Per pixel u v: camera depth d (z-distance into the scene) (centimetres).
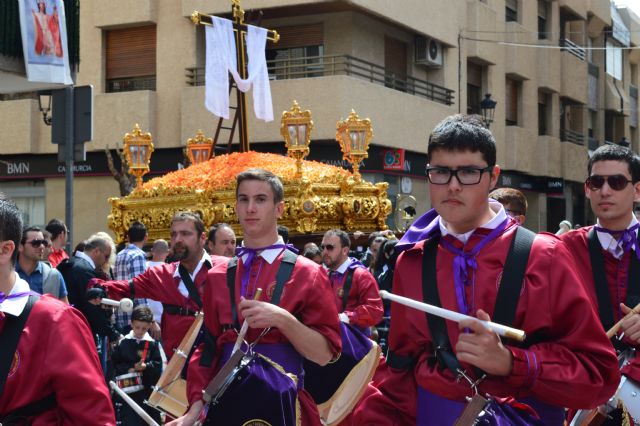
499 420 345
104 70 2489
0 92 1141
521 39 3150
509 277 355
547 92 3459
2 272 361
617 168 534
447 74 2692
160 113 2409
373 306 859
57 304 366
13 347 351
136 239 1123
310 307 475
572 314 348
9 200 370
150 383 889
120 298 778
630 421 486
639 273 529
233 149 2312
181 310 756
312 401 480
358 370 611
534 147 3294
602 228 540
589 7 3822
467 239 369
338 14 2312
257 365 456
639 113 4606
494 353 327
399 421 398
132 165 1274
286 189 1156
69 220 1002
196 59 2381
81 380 354
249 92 2242
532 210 3400
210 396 450
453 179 361
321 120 2186
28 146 2494
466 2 2831
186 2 2345
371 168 2327
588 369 344
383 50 2459
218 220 1164
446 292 367
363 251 1251
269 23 2383
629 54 4541
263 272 481
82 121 995
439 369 367
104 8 2445
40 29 1000
